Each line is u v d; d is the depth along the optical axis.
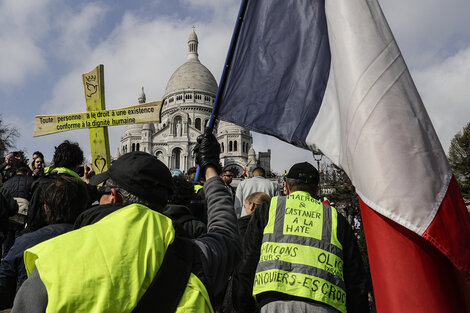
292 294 4.10
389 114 3.54
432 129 3.61
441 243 3.19
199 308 2.23
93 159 8.21
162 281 2.19
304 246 4.32
